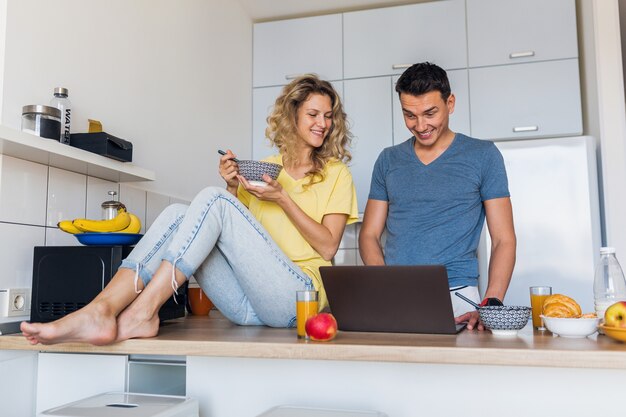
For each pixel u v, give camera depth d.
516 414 1.24
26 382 1.50
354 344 1.17
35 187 1.67
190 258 1.38
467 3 2.99
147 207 2.24
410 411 1.30
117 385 1.47
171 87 2.45
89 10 1.92
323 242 1.69
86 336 1.25
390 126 3.05
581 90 2.97
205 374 1.43
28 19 1.65
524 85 2.89
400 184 1.87
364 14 3.15
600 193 2.64
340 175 1.81
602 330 1.21
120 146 1.81
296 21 3.26
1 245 1.55
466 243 1.78
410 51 3.06
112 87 2.04
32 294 1.59
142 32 2.24
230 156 1.63
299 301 1.32
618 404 1.20
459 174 1.80
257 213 1.81
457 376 1.28
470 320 1.46
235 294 1.64
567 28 2.86
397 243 1.83
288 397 1.38
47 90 1.72
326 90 1.83
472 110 2.94
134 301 1.35
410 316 1.34
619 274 1.35
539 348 1.09
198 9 2.70
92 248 1.56
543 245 2.53
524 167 2.59
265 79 3.29
